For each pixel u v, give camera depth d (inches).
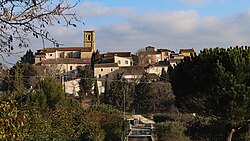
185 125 1403.8
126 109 2593.5
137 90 2625.5
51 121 787.4
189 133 1277.1
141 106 2554.1
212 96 807.7
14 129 265.3
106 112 1401.3
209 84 816.3
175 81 922.7
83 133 976.9
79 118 991.0
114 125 1310.3
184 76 895.7
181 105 919.0
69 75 3312.0
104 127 1270.9
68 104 1264.8
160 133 1424.7
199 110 869.2
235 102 772.0
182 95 898.7
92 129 1019.3
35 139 614.5
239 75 794.2
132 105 2628.0
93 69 3622.0
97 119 1208.8
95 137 1007.6
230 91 772.6
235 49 853.2
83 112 1122.0
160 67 3814.0
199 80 844.6
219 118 861.8
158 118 1905.8
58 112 875.4
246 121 860.0
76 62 3673.7
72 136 854.5
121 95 2613.2
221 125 1146.7
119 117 1429.6
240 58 802.2
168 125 1402.6
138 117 2314.2
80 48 4060.0
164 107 2429.9
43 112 861.2
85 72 3011.8
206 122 1208.8
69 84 2901.1
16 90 259.6
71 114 954.7
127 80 2847.0
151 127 1617.9
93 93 2824.8
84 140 961.5
